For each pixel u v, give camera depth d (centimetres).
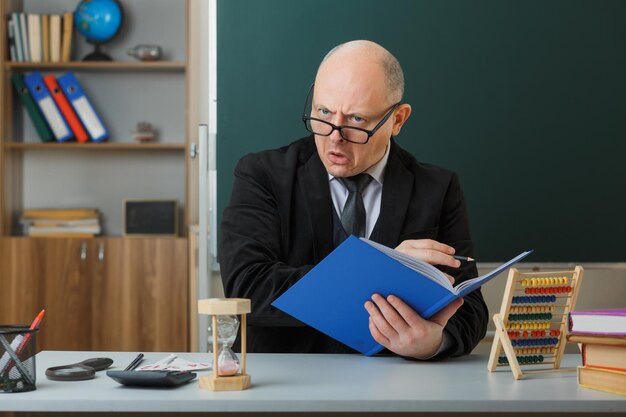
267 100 314
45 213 407
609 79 325
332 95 179
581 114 324
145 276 390
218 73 314
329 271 146
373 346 167
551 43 323
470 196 321
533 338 155
